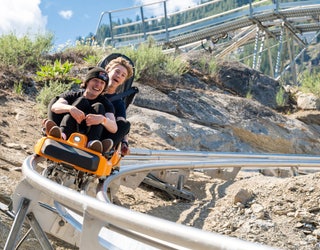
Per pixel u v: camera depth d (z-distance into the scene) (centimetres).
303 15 2755
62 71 1318
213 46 3100
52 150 448
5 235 430
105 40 2995
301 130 1725
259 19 2881
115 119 511
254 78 1962
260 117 1659
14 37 1408
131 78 571
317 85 2034
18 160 716
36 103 1174
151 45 1905
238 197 750
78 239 402
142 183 845
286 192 759
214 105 1622
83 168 449
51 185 345
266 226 668
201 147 1389
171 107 1488
